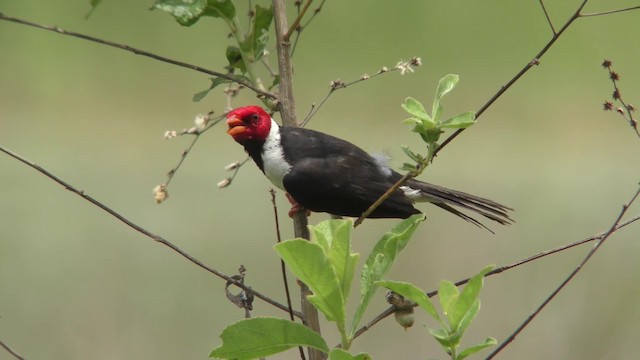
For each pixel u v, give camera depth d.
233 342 4.34
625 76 18.52
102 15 19.47
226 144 15.62
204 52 18.83
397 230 4.57
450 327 4.20
